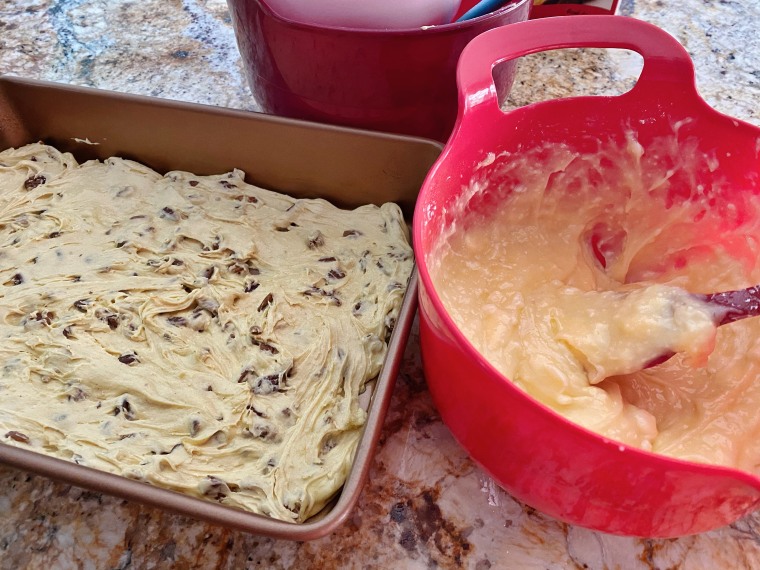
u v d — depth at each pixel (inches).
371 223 36.5
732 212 29.8
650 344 26.5
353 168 36.5
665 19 54.3
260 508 25.0
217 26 53.1
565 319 30.0
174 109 36.5
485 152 28.7
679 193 30.9
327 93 35.2
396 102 35.2
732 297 26.1
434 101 35.6
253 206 37.2
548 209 32.7
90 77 48.0
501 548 25.5
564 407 27.4
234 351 30.4
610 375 27.8
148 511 26.6
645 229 32.7
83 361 29.6
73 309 31.7
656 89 28.1
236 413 28.0
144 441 27.2
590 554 25.3
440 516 26.3
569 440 18.5
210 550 25.5
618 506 20.5
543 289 31.9
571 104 28.9
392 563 25.1
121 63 49.3
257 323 31.3
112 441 27.2
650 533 21.7
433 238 27.3
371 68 33.0
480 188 30.0
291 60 33.9
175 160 39.6
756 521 26.3
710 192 30.0
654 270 33.7
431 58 32.7
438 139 39.1
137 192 38.0
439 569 24.9
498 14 32.1
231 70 48.9
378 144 34.8
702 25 53.9
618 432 26.5
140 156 40.1
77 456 26.4
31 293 32.2
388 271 34.0
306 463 26.5
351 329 31.3
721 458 25.7
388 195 37.4
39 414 27.9
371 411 24.2
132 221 36.3
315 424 27.7
